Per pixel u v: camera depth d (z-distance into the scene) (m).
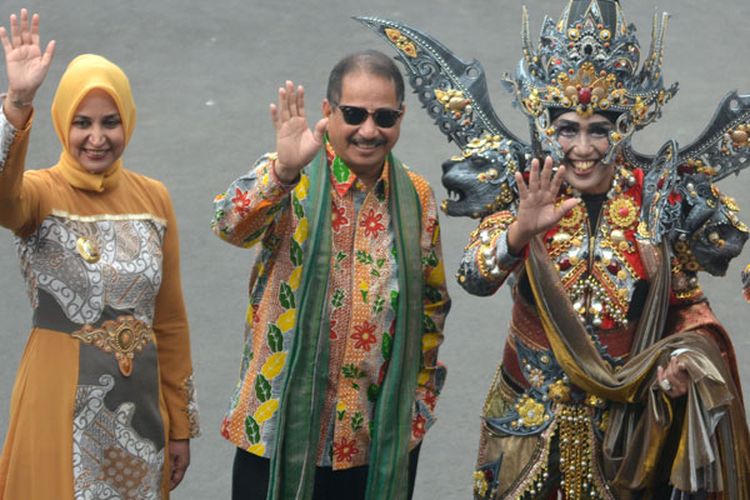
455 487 15.20
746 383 17.02
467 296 19.00
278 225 11.24
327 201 11.22
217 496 14.97
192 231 19.91
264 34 25.73
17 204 10.63
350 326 11.27
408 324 11.37
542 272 11.34
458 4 26.98
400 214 11.40
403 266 11.34
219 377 16.92
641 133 22.70
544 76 11.48
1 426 15.91
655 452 11.38
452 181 11.64
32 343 11.10
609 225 11.58
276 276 11.31
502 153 11.63
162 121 22.80
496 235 11.34
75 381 10.97
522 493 11.68
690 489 11.24
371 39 25.55
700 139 11.78
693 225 11.63
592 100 11.30
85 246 11.01
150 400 11.30
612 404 11.56
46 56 10.41
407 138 22.44
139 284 11.20
